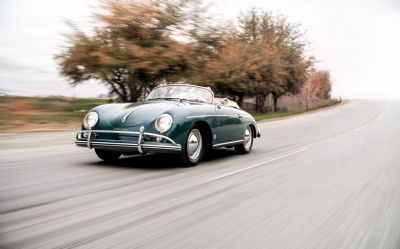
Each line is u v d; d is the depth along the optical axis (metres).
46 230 3.12
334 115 30.20
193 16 22.72
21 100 23.92
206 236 3.11
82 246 2.79
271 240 3.08
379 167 6.73
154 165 6.49
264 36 40.66
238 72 29.80
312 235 3.22
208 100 7.31
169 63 21.34
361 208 4.08
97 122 6.02
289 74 41.00
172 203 4.09
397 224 3.56
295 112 36.75
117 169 6.02
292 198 4.43
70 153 7.73
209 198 4.34
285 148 9.52
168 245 2.88
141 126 5.78
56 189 4.55
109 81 22.41
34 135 11.55
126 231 3.15
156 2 21.94
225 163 6.92
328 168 6.55
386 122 20.45
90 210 3.73
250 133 8.48
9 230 3.10
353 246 3.00
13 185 4.73
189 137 6.32
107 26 20.84
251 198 4.39
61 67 21.88
